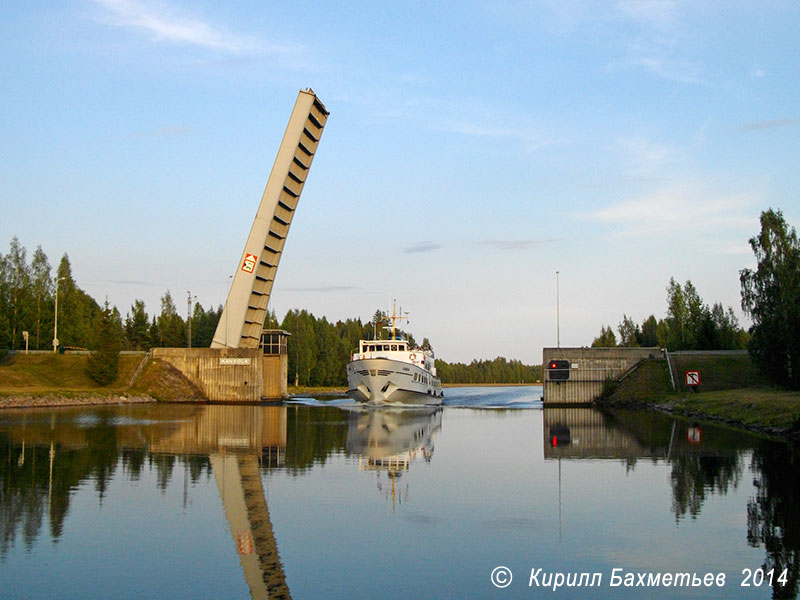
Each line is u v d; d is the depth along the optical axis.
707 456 37.41
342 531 21.58
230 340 98.06
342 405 95.56
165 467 32.91
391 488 28.11
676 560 18.97
